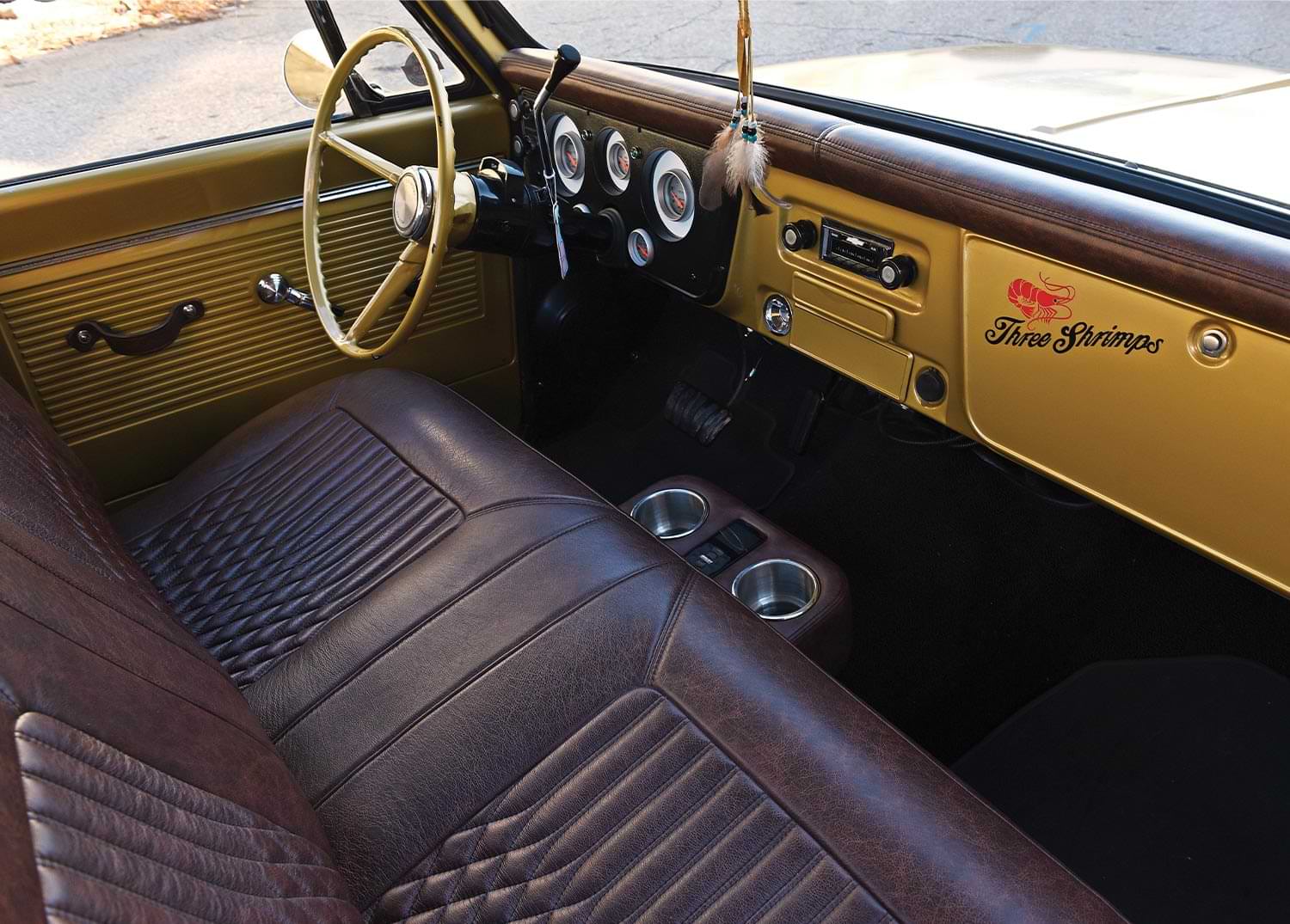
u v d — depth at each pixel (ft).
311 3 5.68
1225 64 4.75
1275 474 3.79
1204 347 3.78
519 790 3.40
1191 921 4.39
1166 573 6.15
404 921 3.19
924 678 5.78
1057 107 4.76
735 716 3.44
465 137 6.72
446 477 4.66
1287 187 3.90
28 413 4.38
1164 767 5.06
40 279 5.46
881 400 7.22
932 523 6.73
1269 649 5.60
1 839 1.82
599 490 7.39
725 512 5.50
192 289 6.00
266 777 2.96
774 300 5.82
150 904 2.04
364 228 6.53
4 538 2.84
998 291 4.48
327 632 4.13
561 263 5.44
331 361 6.84
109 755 2.37
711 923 2.95
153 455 6.32
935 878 2.94
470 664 3.77
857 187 4.81
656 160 5.89
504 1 6.34
